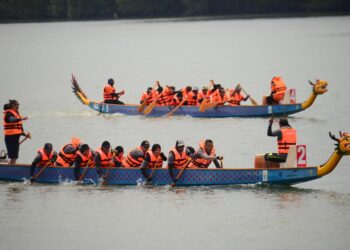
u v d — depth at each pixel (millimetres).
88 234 67562
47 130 117812
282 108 125688
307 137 109062
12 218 72000
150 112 130750
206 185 80938
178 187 81062
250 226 68688
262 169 79750
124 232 67688
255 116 126812
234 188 80312
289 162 79500
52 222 70688
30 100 158500
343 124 119062
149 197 77625
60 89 181125
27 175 84312
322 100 147625
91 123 124188
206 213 72250
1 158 88250
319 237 65812
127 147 104125
